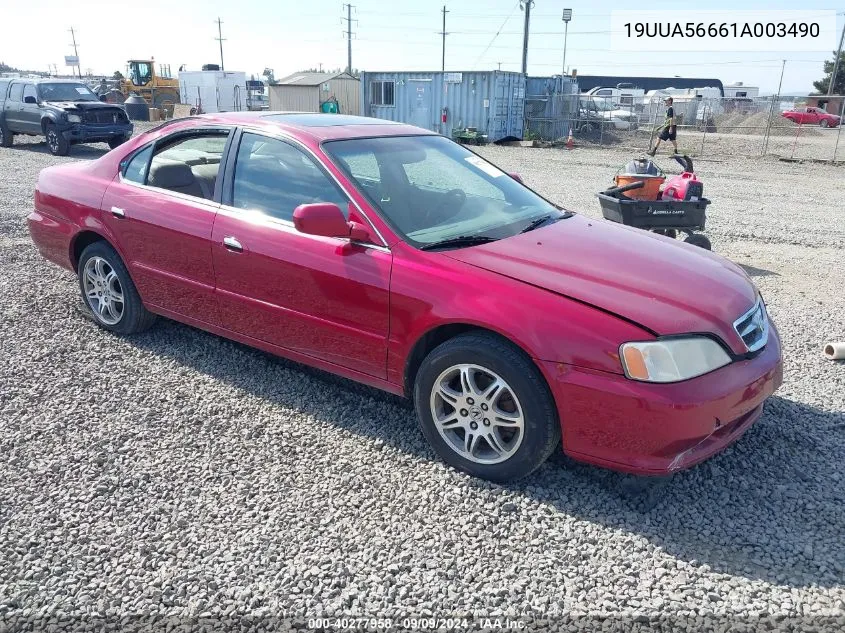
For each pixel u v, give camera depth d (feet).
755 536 10.05
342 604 8.80
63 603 8.79
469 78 87.81
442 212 13.15
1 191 38.14
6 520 10.30
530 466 10.88
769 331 11.93
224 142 14.67
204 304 14.84
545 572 9.36
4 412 13.41
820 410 13.88
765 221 34.88
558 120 92.22
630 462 10.16
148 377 15.05
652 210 22.88
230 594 8.95
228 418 13.38
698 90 141.79
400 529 10.20
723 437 10.71
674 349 9.91
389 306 11.79
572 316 10.28
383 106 95.09
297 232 12.99
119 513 10.51
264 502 10.80
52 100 58.80
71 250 17.44
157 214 15.12
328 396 14.29
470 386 11.13
